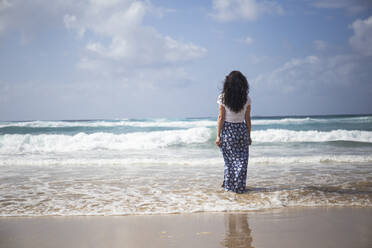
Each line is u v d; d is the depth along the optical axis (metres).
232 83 3.77
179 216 2.89
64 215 2.97
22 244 2.15
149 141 12.83
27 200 3.57
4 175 5.43
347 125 23.14
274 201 3.42
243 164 3.88
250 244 2.08
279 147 11.02
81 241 2.20
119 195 3.80
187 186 4.33
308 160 7.04
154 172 5.67
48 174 5.52
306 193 3.79
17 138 12.40
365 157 7.31
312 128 21.59
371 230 2.37
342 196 3.62
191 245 2.08
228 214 2.94
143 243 2.13
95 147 11.34
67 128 21.14
